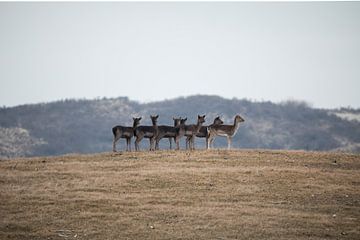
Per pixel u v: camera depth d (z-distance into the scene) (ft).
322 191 303.48
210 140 393.91
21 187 302.86
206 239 240.53
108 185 306.76
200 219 261.65
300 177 323.78
